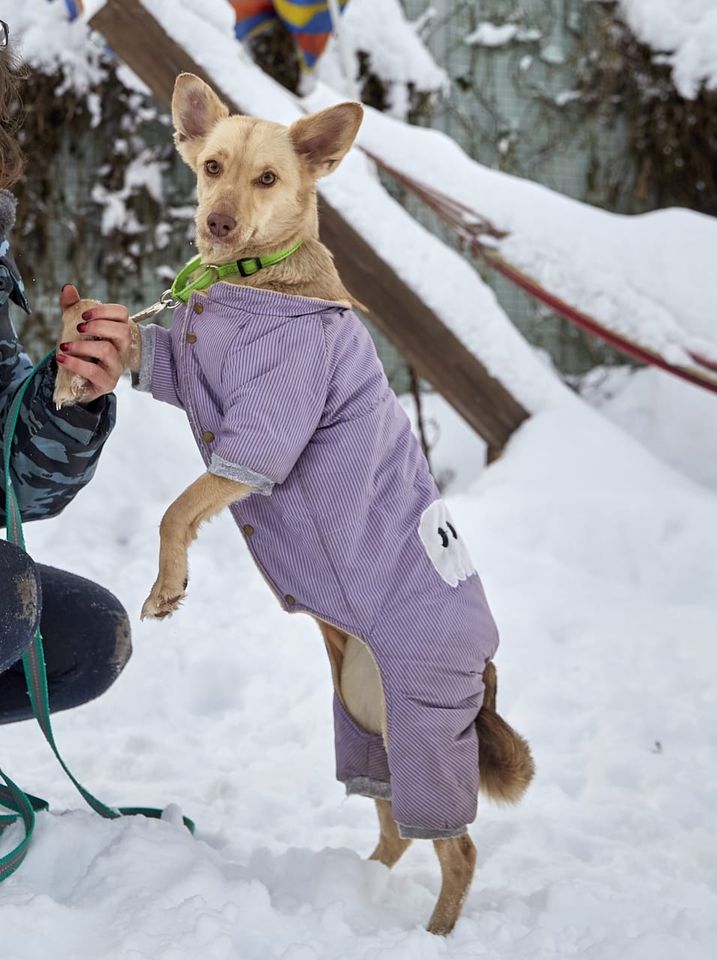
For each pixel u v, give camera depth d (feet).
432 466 23.44
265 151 7.79
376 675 8.00
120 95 24.75
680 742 11.93
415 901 8.16
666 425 23.89
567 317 19.74
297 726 12.23
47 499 8.13
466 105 26.25
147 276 25.53
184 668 13.44
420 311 19.81
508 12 26.13
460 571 7.80
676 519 17.89
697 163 26.37
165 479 20.11
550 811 10.16
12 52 8.10
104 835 7.57
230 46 19.52
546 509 17.98
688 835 9.59
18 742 11.50
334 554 7.45
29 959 6.09
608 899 7.90
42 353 24.89
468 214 19.83
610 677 13.55
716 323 18.85
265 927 6.72
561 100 26.48
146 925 6.45
